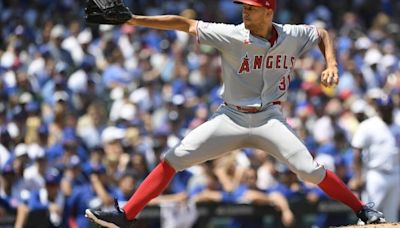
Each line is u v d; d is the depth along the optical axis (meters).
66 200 39.03
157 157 42.53
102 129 47.56
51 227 38.69
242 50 24.31
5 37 60.91
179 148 24.78
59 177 39.06
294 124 47.56
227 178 40.91
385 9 72.50
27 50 56.09
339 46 62.59
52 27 58.78
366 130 40.88
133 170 39.88
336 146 45.16
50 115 48.81
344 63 56.88
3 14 62.75
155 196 25.09
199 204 40.44
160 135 43.44
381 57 60.25
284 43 24.47
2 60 54.28
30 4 64.19
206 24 24.58
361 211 25.36
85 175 40.12
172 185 40.81
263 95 24.56
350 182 41.56
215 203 40.47
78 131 46.75
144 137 46.06
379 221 25.19
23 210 38.56
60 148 42.28
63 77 51.94
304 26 25.00
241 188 40.81
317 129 48.09
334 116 48.81
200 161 24.89
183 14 64.00
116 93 51.38
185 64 56.34
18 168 39.09
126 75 53.53
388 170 40.69
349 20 68.88
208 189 40.66
